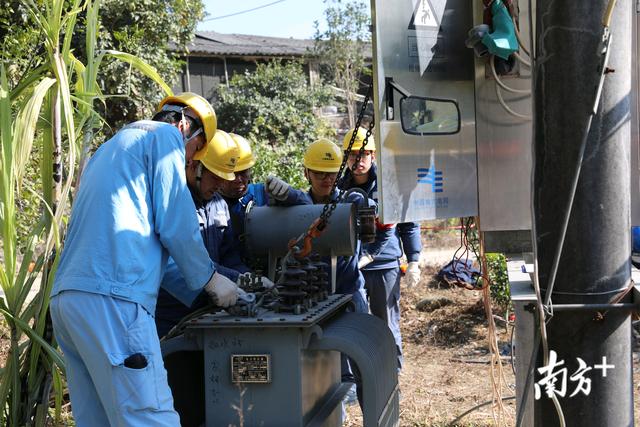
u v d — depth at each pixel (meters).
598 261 2.88
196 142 3.51
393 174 3.55
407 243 6.57
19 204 6.75
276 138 23.09
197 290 3.17
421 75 3.65
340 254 3.95
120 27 14.72
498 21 3.61
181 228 3.07
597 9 2.79
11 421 4.04
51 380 4.12
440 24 3.73
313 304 3.47
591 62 2.81
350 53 26.42
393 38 3.56
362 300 5.05
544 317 2.83
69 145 4.06
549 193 2.88
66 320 2.97
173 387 3.56
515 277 3.36
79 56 12.35
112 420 2.96
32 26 9.50
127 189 3.05
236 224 4.57
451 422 5.29
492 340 4.66
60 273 3.06
